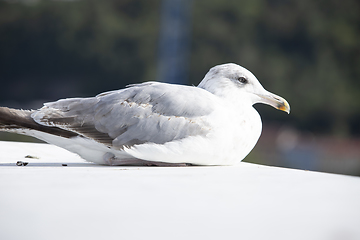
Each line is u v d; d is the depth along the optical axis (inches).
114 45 2122.3
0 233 160.1
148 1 2175.2
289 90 1991.9
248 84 371.6
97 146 335.6
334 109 1977.1
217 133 334.3
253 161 1134.4
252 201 212.5
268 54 2069.4
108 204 195.9
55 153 413.1
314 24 2087.8
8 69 2262.6
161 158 330.0
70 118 334.6
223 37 2025.1
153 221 178.4
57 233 161.8
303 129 1941.4
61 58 2204.7
